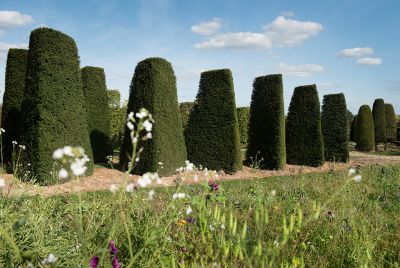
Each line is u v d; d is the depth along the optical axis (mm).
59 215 3271
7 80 11773
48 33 9414
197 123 13133
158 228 2533
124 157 11227
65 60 9664
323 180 7570
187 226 3189
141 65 11336
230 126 12750
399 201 5562
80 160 1483
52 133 8953
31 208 3393
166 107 11211
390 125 28891
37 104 8992
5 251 2219
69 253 2611
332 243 3463
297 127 16047
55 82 9312
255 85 14836
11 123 11531
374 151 25703
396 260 3322
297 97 16219
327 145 17297
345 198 4781
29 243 2545
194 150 13016
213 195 3348
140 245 2502
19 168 8688
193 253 2684
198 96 13305
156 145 10719
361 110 25453
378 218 4246
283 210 4148
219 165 12688
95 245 2643
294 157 16000
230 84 12914
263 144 14336
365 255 2891
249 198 4949
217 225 2539
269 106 14328
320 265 3027
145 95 11078
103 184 9367
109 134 14703
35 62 9312
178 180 3754
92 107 14133
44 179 8484
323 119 17484
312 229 3680
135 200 3242
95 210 3377
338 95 17266
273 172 13633
